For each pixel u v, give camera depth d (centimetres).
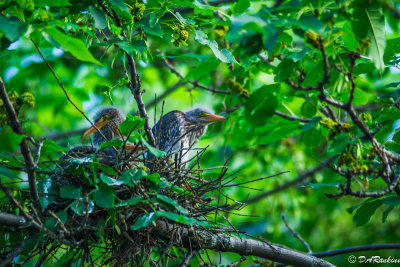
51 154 916
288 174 1552
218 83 1470
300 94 920
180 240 870
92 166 725
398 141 870
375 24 689
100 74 1442
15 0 656
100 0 802
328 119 759
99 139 1334
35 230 746
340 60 739
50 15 661
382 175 704
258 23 561
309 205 1781
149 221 683
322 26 587
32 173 654
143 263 834
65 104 1770
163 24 890
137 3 823
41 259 832
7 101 632
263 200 1535
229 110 1138
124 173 713
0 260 815
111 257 812
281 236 1672
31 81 1631
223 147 1581
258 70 1133
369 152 821
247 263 1393
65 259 920
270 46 595
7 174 700
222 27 769
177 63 1625
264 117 788
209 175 1107
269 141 1048
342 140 688
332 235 1786
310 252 1048
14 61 1602
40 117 1739
